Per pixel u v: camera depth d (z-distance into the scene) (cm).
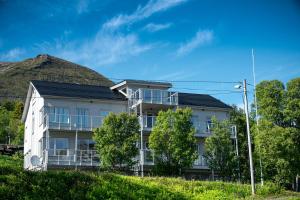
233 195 3125
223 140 4003
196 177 4231
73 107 4206
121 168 3525
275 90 3938
